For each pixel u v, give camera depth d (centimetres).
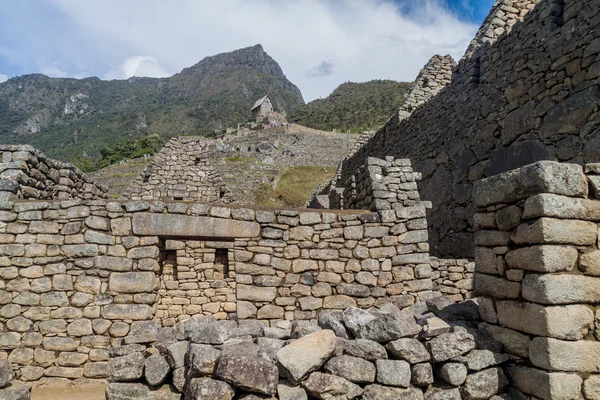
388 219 638
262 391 313
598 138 609
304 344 328
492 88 905
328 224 629
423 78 1457
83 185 952
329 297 606
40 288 558
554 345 291
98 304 558
